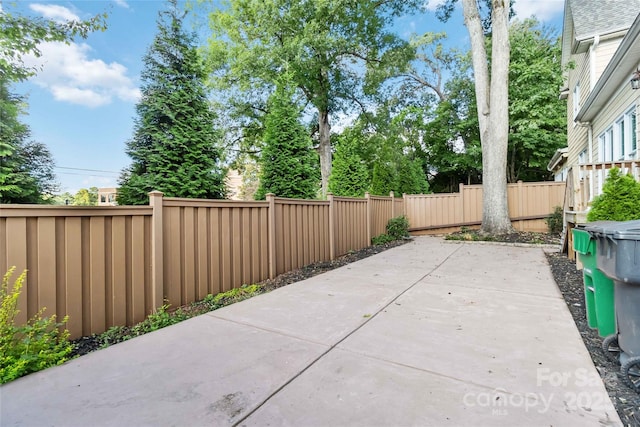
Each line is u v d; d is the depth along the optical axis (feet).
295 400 5.58
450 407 5.31
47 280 8.20
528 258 19.63
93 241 9.15
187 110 17.87
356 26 45.19
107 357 7.30
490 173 29.37
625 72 20.84
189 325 9.29
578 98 34.47
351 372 6.48
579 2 29.78
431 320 9.38
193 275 12.01
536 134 47.24
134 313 10.09
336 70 50.80
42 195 19.42
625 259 6.18
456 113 58.75
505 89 28.58
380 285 13.55
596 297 7.87
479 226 33.88
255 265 14.88
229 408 5.40
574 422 4.93
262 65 42.88
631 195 14.24
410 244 26.68
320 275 15.80
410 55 48.42
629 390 5.86
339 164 35.06
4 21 12.05
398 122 55.83
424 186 61.21
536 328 8.66
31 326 7.38
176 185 17.44
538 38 52.42
